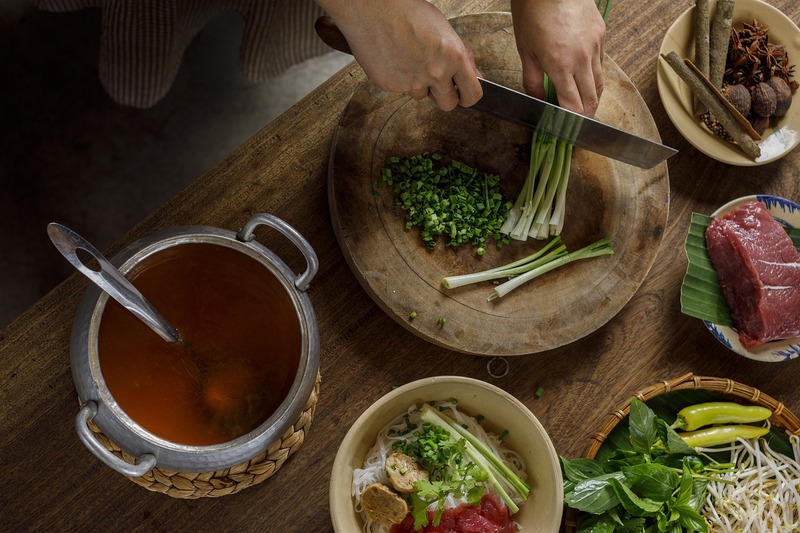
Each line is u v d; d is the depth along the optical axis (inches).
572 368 58.7
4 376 53.1
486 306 56.2
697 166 63.2
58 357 53.7
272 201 57.9
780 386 60.1
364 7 46.3
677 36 61.7
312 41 81.5
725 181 63.2
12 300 92.7
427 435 50.8
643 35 64.8
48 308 54.2
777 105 60.6
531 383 58.1
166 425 42.5
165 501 53.5
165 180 96.4
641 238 59.3
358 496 51.3
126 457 46.5
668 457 54.1
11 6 95.8
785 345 58.1
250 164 58.1
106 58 80.0
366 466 52.5
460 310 55.7
